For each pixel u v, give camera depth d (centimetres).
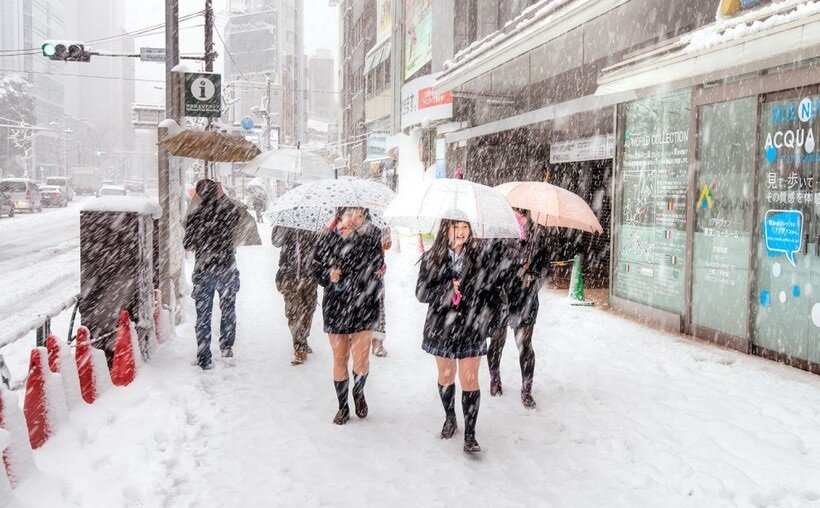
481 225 509
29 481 400
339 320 567
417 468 489
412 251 2066
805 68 706
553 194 599
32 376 463
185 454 500
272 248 2411
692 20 1166
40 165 9969
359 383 591
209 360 739
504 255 525
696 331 891
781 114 752
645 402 621
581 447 525
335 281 564
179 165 1018
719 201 854
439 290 508
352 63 5803
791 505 425
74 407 536
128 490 424
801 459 490
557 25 1103
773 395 635
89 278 682
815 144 703
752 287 793
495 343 646
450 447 528
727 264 839
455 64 1875
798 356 731
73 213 4594
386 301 1213
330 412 611
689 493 448
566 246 1612
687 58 887
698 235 895
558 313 1080
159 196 915
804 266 719
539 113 1409
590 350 826
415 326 1000
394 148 3544
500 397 648
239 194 5134
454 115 2380
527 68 1656
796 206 729
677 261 945
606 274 1589
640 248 1041
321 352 837
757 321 791
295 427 570
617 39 1323
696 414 584
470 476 474
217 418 587
